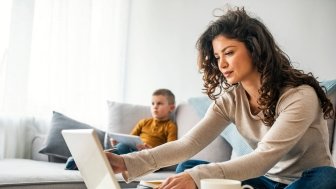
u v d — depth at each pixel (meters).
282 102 1.22
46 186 1.56
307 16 2.39
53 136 2.39
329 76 2.29
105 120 2.97
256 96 1.33
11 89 2.58
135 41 3.13
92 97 2.95
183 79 2.87
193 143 1.33
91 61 2.97
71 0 2.88
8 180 1.49
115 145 2.10
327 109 1.29
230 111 1.42
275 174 1.38
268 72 1.25
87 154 0.98
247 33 1.24
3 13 2.55
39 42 2.73
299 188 1.13
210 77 1.42
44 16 2.75
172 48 2.95
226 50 1.24
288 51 2.45
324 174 1.11
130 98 3.11
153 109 2.52
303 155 1.30
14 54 2.59
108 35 3.07
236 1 2.65
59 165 2.12
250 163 1.03
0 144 2.48
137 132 2.54
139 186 1.23
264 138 1.13
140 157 1.20
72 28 2.88
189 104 2.49
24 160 2.31
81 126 2.46
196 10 2.85
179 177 0.96
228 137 2.18
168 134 2.45
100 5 3.05
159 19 3.04
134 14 3.15
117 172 1.17
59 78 2.79
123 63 3.13
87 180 1.13
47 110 2.74
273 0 2.51
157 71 3.01
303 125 1.13
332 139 1.89
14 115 2.59
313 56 2.36
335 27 2.29
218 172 1.00
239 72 1.24
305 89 1.22
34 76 2.71
